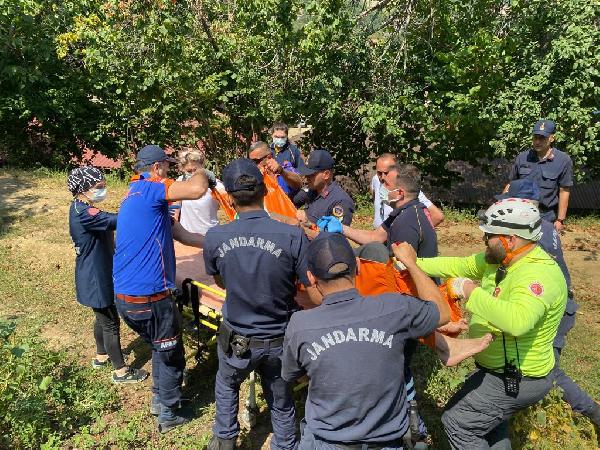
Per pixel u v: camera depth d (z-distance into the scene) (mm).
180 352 4074
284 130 6594
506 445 3506
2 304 5973
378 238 4270
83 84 12500
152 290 3830
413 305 2596
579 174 10500
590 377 5129
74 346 5242
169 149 12695
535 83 10344
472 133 11258
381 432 2539
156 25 10391
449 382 4551
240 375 3473
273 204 4719
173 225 4383
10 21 11570
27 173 11266
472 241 9453
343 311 2570
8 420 3904
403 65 11500
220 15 11344
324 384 2525
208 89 10930
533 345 3109
